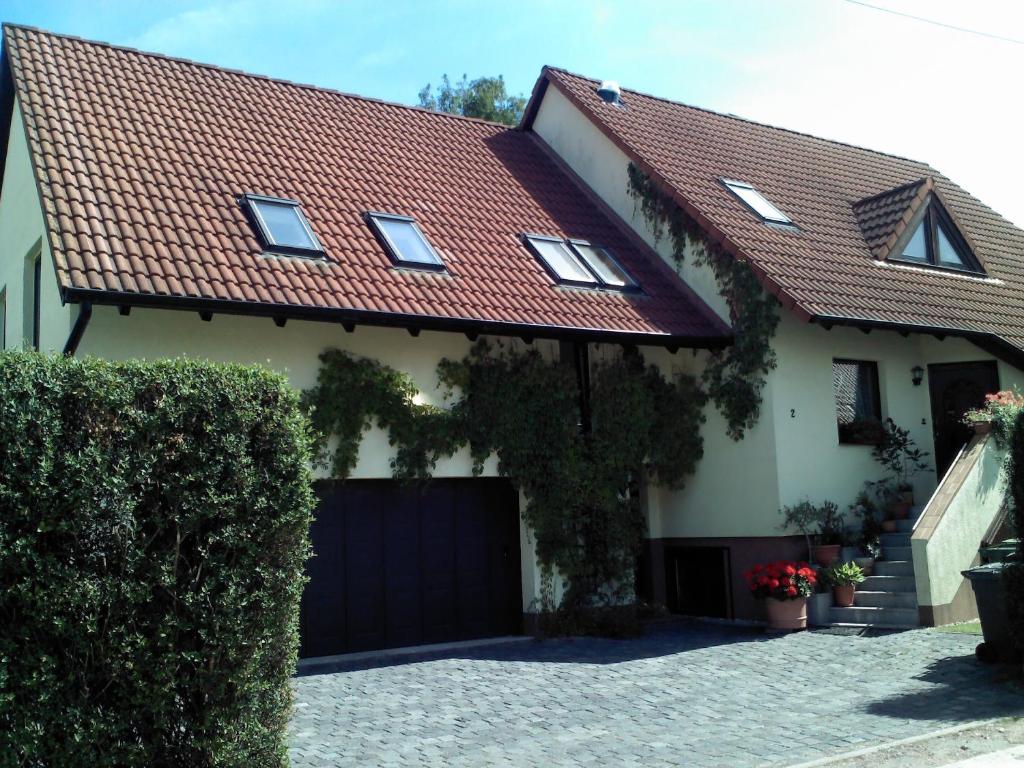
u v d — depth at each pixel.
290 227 12.65
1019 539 9.92
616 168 17.34
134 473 6.21
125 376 6.34
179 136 13.77
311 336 11.98
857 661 11.15
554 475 13.64
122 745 6.05
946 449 16.77
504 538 13.73
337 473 11.87
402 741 8.23
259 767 6.55
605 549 14.09
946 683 9.84
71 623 5.91
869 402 16.17
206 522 6.49
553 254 15.00
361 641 12.35
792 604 13.39
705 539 15.31
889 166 22.19
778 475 14.32
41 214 12.40
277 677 6.75
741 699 9.59
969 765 7.13
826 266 15.64
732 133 20.06
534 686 10.31
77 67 14.30
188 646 6.36
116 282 10.26
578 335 13.24
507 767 7.48
